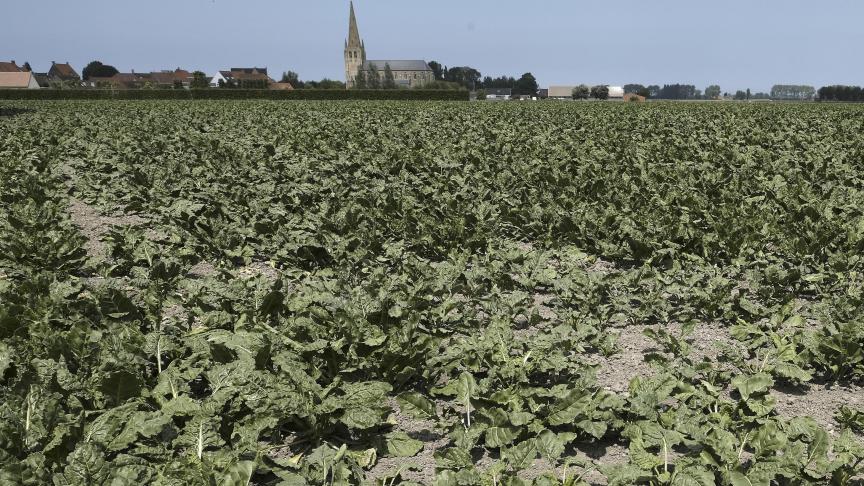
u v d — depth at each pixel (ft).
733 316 26.45
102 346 19.61
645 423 17.26
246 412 18.01
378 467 17.19
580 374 19.79
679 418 17.79
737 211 39.04
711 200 43.42
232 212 39.22
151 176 51.37
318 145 69.36
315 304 24.16
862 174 52.37
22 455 15.30
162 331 22.26
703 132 82.12
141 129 92.79
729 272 31.86
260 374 18.10
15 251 31.27
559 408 17.85
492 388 20.22
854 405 20.27
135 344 20.15
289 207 42.42
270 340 20.53
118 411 16.70
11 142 72.74
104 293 24.04
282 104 196.65
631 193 44.52
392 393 20.99
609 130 86.69
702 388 20.13
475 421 17.87
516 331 25.84
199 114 129.80
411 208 39.58
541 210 38.60
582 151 63.52
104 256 33.99
